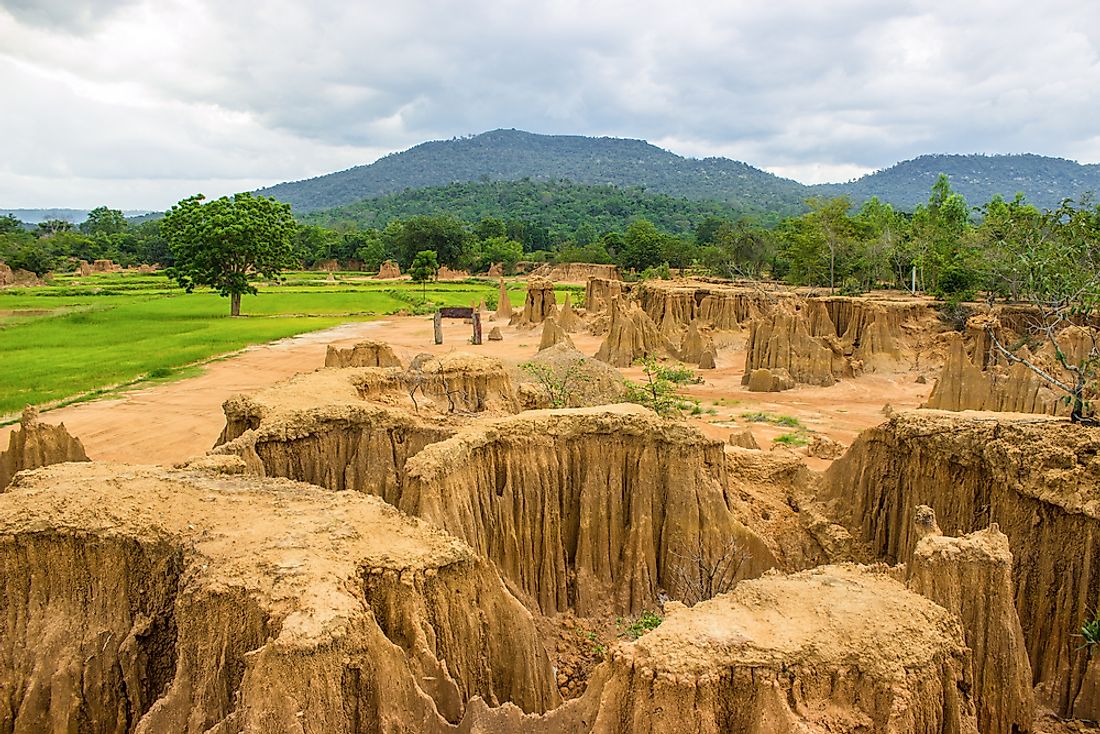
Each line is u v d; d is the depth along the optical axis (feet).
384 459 90.99
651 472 86.99
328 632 47.80
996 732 57.41
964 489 79.36
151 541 60.18
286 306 413.39
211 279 358.02
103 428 156.87
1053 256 131.85
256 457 85.56
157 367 221.87
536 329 317.83
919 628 49.19
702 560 85.10
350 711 48.70
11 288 486.79
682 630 49.01
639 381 212.02
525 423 86.02
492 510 82.28
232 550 57.11
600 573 86.12
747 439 133.18
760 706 45.16
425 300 430.20
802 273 372.17
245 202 366.63
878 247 346.95
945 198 395.34
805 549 92.48
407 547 58.95
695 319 288.30
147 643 58.59
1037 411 146.20
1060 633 68.54
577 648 80.23
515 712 51.52
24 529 60.75
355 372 116.06
